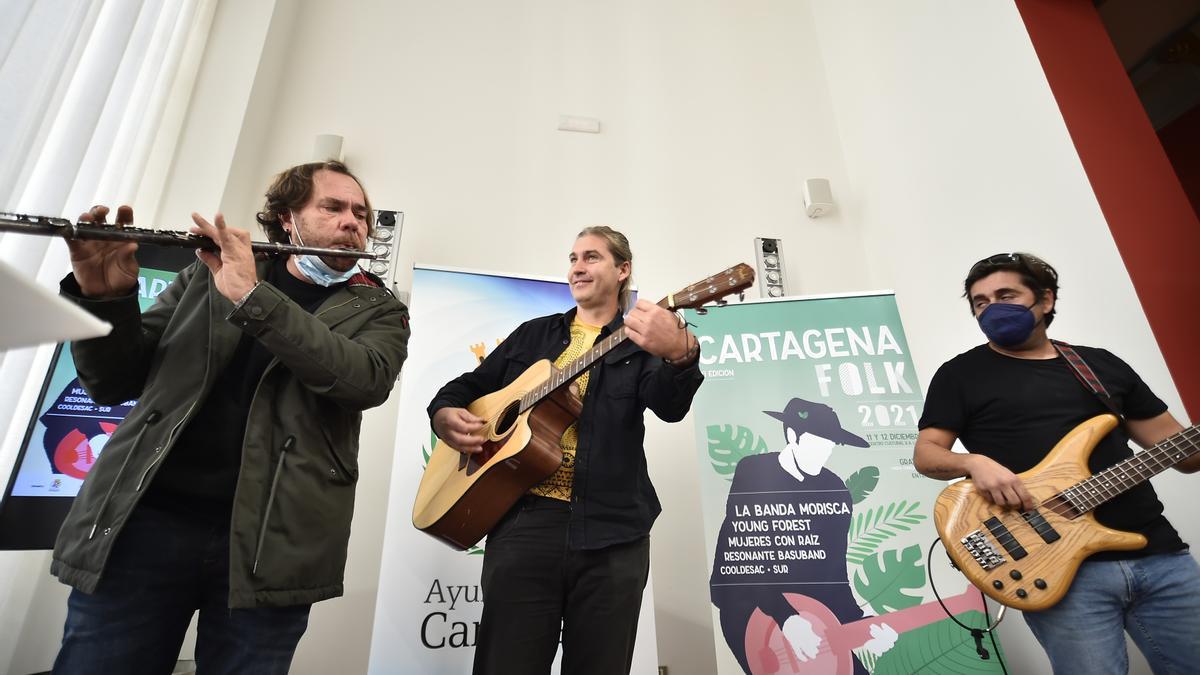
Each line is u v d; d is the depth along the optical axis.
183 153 2.78
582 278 1.74
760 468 2.43
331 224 1.45
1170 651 1.38
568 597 1.34
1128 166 2.29
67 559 1.08
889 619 2.17
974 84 2.77
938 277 2.89
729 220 3.42
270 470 1.18
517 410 1.58
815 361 2.61
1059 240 2.33
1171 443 1.45
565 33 3.85
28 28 1.73
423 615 2.12
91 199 2.14
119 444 1.18
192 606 1.15
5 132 1.66
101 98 2.11
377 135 3.34
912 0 3.21
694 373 1.37
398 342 1.46
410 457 2.34
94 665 1.03
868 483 2.38
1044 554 1.46
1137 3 3.53
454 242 3.17
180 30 2.76
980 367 1.74
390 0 3.74
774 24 4.07
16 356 1.86
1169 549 1.42
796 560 2.27
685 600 2.66
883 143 3.35
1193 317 2.04
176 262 2.22
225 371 1.27
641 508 1.43
